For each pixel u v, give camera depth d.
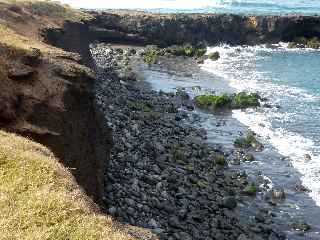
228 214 30.33
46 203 15.14
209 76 69.12
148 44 94.38
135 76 67.25
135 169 33.50
